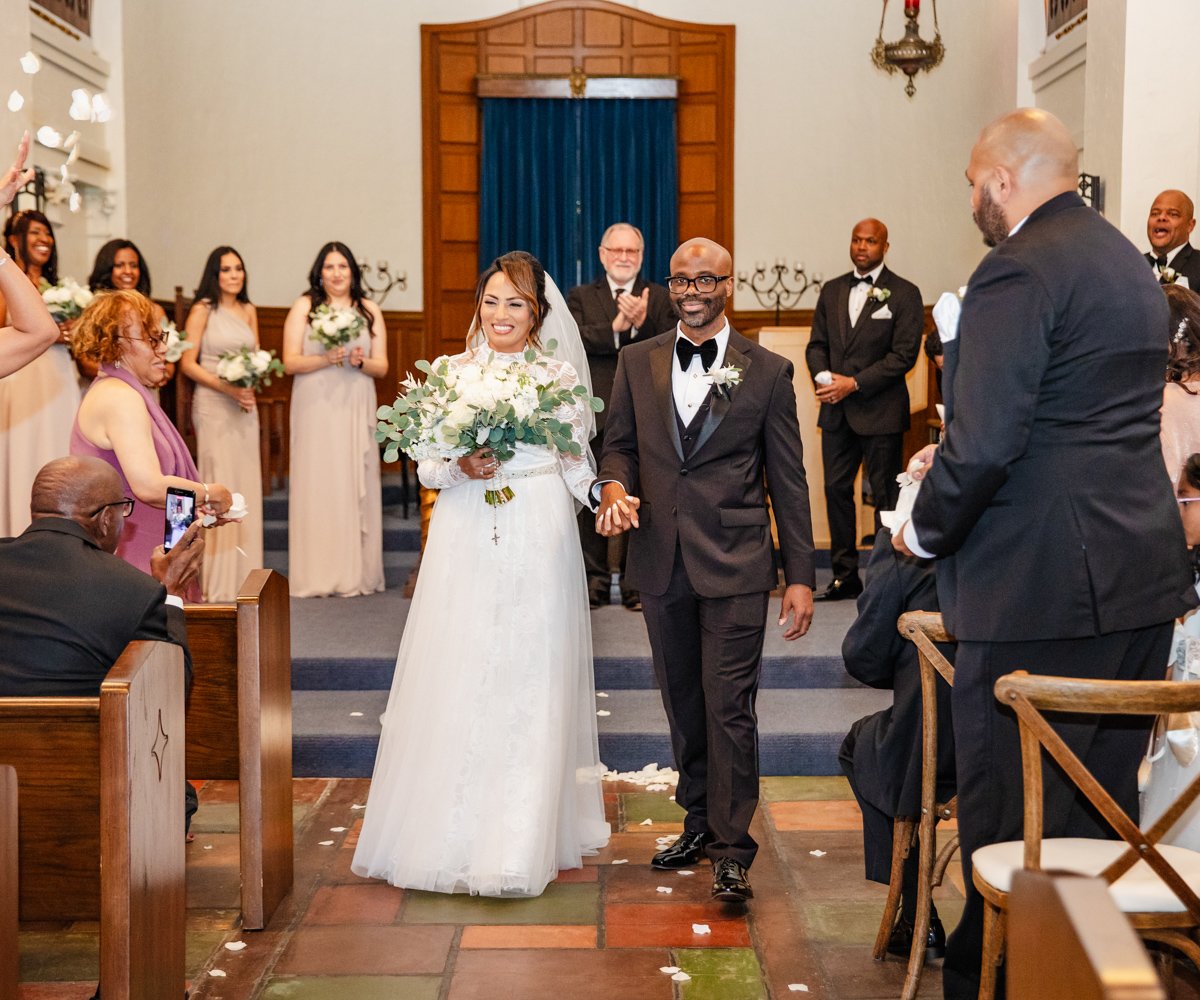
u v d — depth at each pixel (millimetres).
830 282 6516
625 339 5773
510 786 3566
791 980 3029
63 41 7930
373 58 9664
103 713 2295
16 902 2020
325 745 4707
